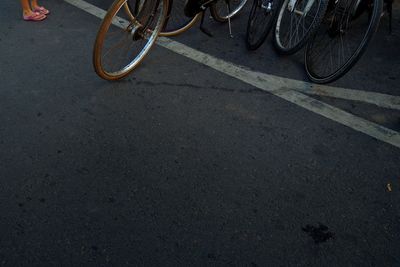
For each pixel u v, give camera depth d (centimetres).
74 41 381
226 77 358
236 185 272
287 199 267
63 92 329
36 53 364
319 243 245
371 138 313
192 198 262
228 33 412
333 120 325
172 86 343
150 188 266
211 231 246
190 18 418
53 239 236
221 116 321
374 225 256
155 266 228
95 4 434
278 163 289
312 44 358
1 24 396
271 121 320
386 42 414
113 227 244
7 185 261
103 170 275
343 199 269
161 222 248
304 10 361
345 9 334
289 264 234
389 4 411
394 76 374
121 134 300
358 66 382
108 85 338
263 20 384
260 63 378
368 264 237
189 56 377
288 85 356
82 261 228
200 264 230
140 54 353
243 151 295
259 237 245
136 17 329
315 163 291
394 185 281
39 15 400
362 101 344
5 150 281
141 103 325
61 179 267
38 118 306
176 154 289
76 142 291
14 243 233
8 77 338
